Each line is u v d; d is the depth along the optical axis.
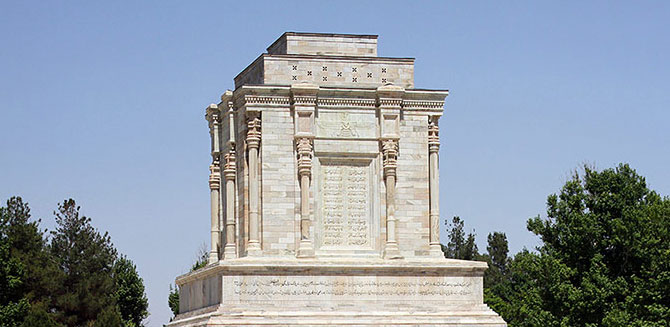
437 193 81.75
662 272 99.62
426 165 81.88
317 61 81.88
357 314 75.81
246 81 86.31
